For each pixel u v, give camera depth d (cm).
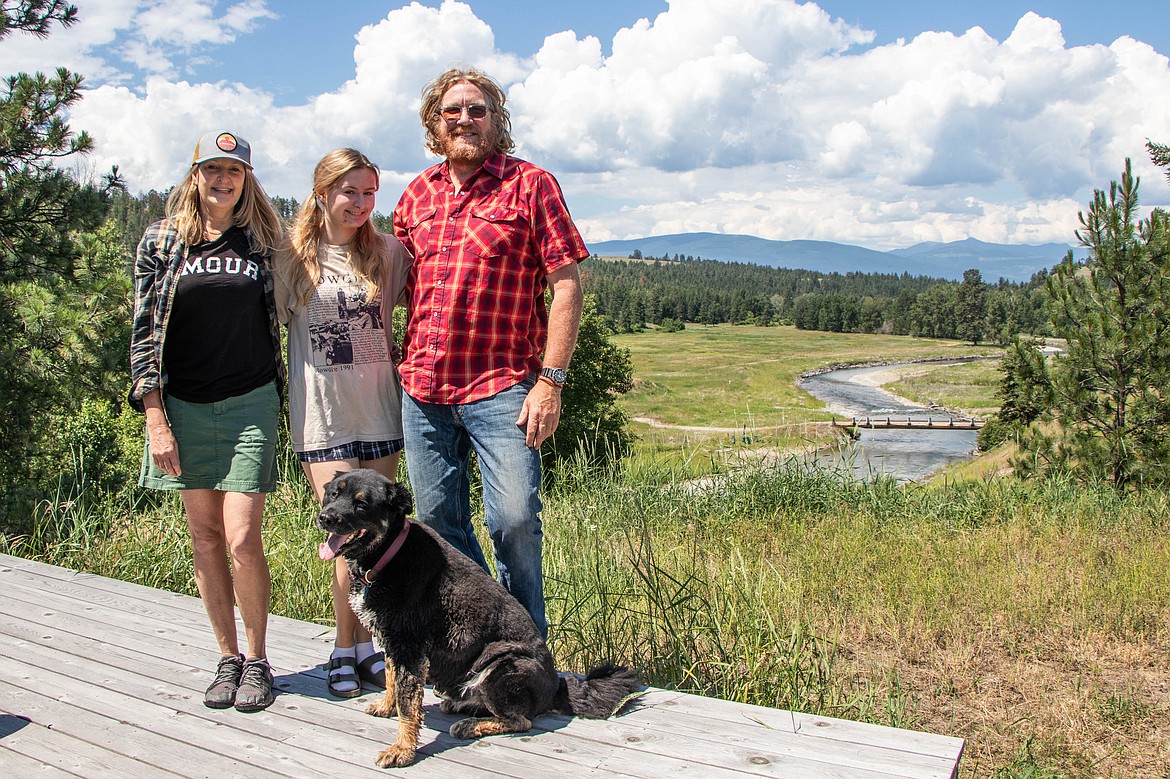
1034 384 1366
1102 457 1262
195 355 330
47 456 1148
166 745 306
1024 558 965
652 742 307
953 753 292
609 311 18650
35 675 367
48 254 1227
